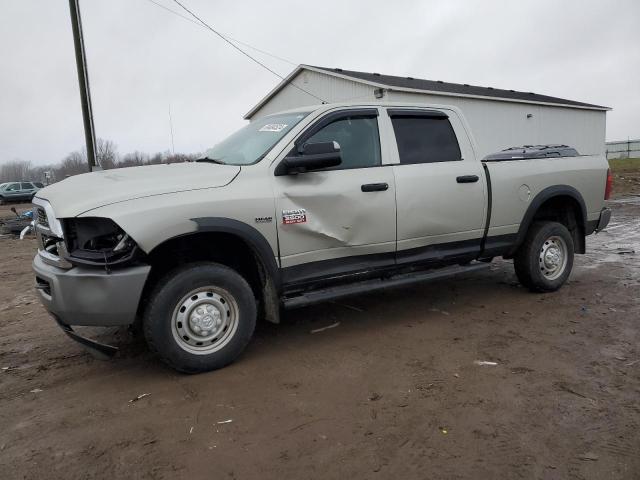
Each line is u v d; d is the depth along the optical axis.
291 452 2.81
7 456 2.86
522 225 5.48
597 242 9.26
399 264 4.73
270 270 4.03
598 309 5.18
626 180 25.38
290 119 4.54
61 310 3.52
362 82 21.73
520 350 4.16
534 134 28.36
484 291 6.03
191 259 4.06
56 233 3.54
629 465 2.63
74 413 3.33
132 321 3.57
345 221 4.33
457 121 5.21
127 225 3.43
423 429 3.01
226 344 3.89
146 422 3.18
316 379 3.72
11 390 3.73
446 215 4.89
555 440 2.86
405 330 4.73
